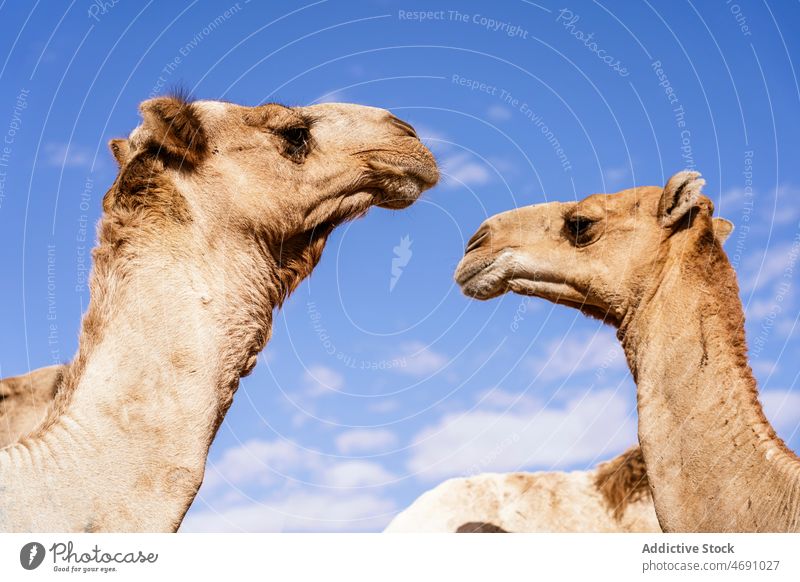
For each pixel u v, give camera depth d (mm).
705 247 7258
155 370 5410
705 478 6414
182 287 5676
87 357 5512
